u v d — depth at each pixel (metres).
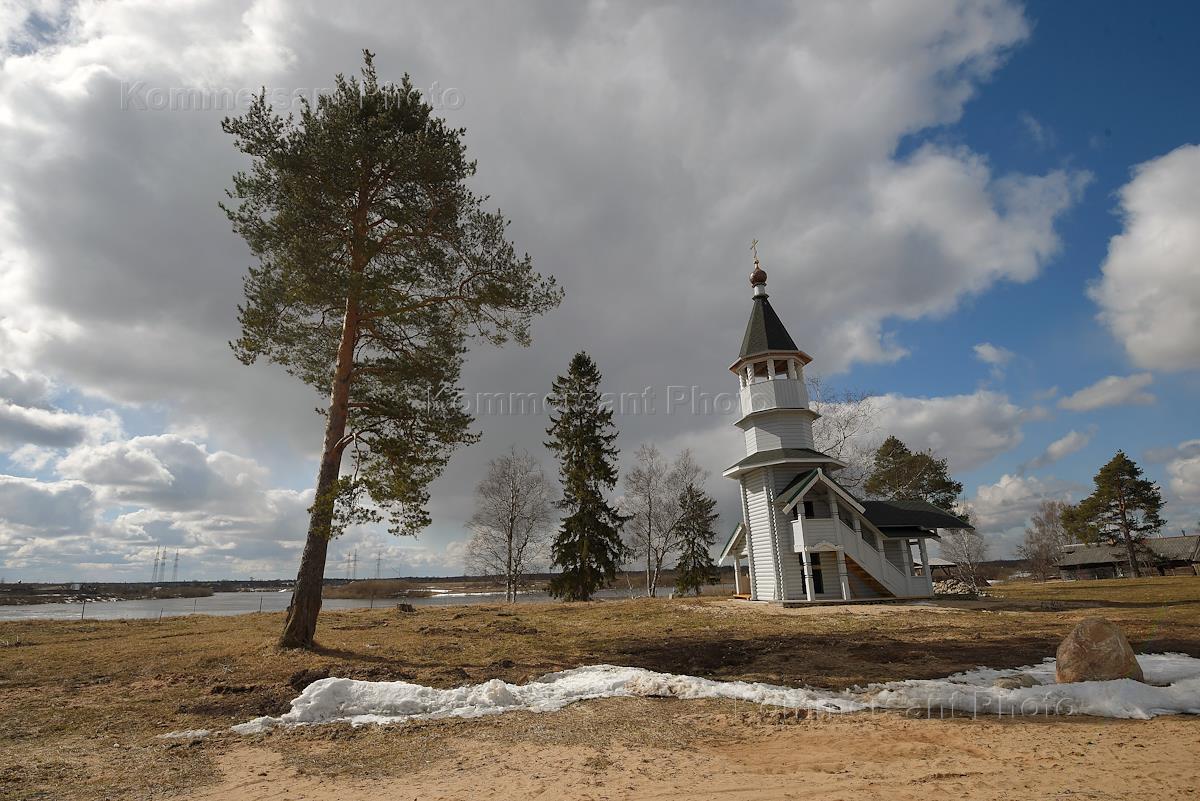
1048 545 84.25
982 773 6.46
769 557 28.75
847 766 6.84
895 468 54.41
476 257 17.83
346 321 16.97
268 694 10.69
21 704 10.41
